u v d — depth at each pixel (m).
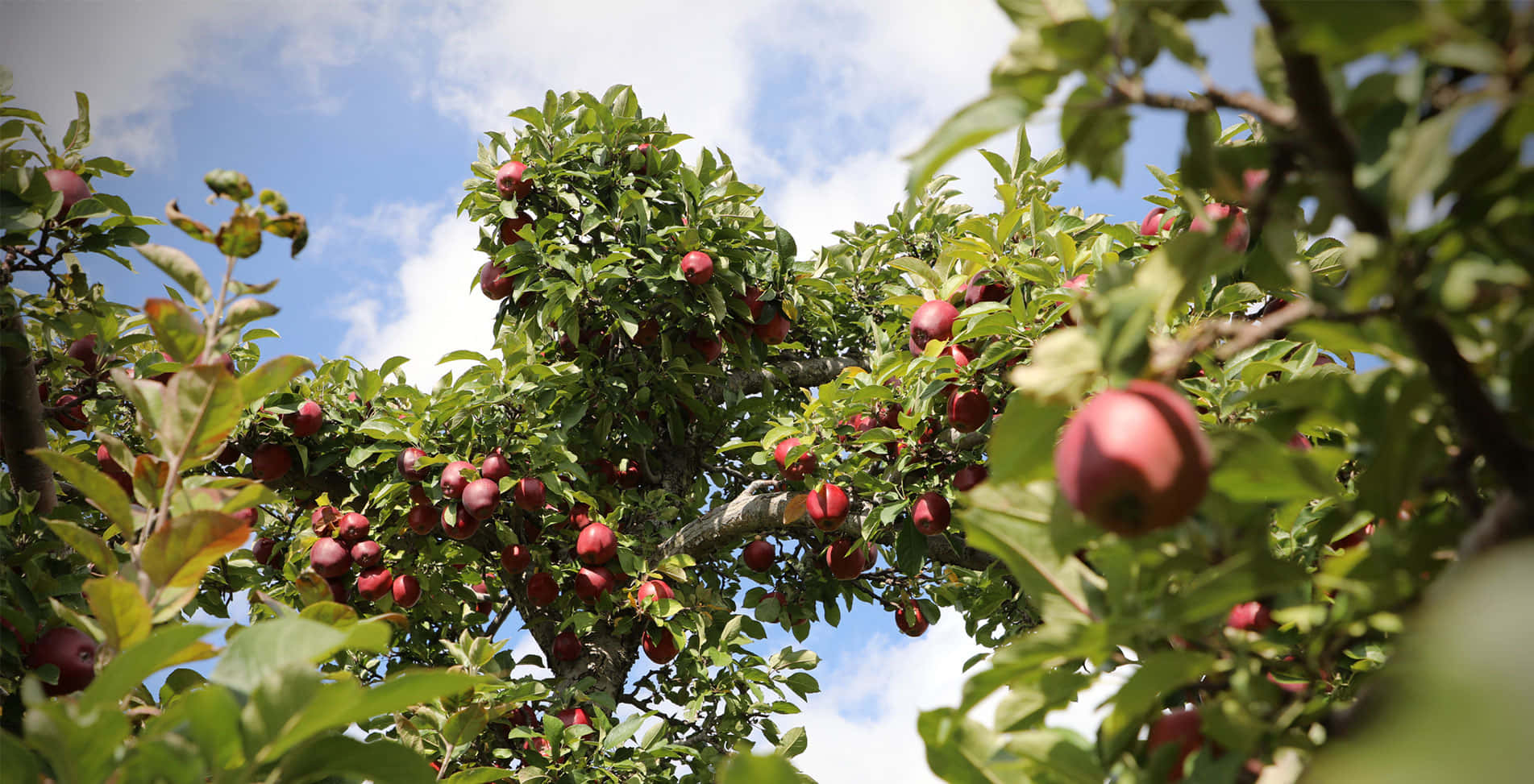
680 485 6.82
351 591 5.51
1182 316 2.74
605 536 5.39
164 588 1.55
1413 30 0.83
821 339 7.49
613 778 4.45
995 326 3.12
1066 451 1.10
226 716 1.19
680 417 6.46
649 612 5.29
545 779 4.44
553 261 5.51
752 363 6.29
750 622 5.96
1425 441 1.08
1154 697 1.17
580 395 5.89
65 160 3.17
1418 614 1.02
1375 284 0.94
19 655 2.13
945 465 3.91
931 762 1.37
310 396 5.66
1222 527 1.20
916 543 3.87
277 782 1.36
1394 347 1.14
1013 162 4.43
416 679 1.25
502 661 4.75
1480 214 0.98
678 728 5.69
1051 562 1.34
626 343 5.99
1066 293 2.96
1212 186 1.15
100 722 1.14
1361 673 1.52
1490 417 0.97
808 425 4.27
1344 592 1.21
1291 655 1.31
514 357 5.48
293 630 1.37
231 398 1.63
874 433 3.78
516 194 5.77
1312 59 0.93
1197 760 1.16
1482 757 0.71
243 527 1.53
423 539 5.57
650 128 6.25
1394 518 1.10
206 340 1.67
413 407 5.48
